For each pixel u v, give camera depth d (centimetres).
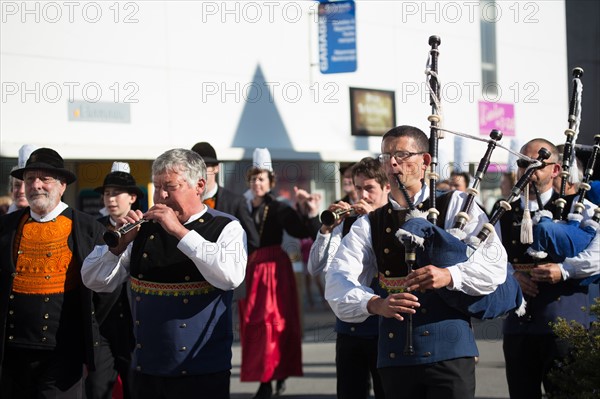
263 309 968
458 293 486
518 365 689
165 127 1223
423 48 1574
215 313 548
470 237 485
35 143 1096
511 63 1736
